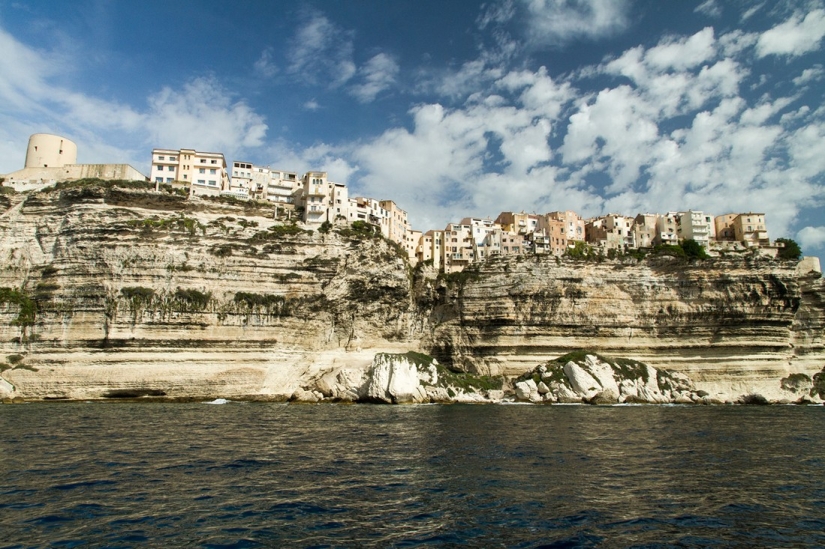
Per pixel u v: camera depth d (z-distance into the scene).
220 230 79.62
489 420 54.06
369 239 88.25
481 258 104.81
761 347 88.31
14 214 77.31
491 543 17.61
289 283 81.38
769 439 41.75
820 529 19.41
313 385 81.25
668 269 91.44
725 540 18.19
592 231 120.44
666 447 37.16
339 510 20.98
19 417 49.12
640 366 85.81
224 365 75.56
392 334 89.94
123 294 72.25
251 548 16.70
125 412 55.41
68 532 17.66
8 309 72.00
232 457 31.17
